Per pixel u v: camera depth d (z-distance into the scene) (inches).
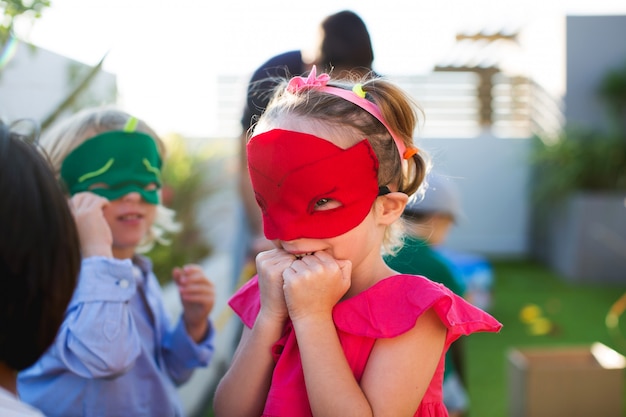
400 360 48.2
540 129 336.8
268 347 51.3
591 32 318.3
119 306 61.9
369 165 49.3
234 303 59.2
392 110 53.4
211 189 219.1
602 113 319.3
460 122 352.2
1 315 37.0
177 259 169.0
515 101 350.3
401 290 49.7
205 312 75.4
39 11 86.0
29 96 114.0
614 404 120.6
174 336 75.8
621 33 316.8
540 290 260.8
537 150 313.9
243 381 51.5
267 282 51.4
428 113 351.6
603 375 120.6
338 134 49.2
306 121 49.6
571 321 213.5
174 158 202.7
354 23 97.3
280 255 52.2
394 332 47.8
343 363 47.7
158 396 69.6
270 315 51.4
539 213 323.6
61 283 39.1
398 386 47.6
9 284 36.9
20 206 37.1
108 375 61.1
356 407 45.9
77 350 59.7
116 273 62.5
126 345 61.7
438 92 350.6
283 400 49.4
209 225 225.9
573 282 275.6
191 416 128.1
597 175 286.0
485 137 339.9
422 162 57.6
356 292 52.7
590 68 319.0
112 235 68.4
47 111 111.3
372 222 51.5
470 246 342.6
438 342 49.9
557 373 120.0
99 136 67.9
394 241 60.1
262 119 54.0
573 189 288.4
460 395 94.0
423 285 49.3
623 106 313.3
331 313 49.7
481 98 349.7
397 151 53.1
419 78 349.4
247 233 123.3
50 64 119.5
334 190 47.9
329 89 53.3
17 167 38.2
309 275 48.3
